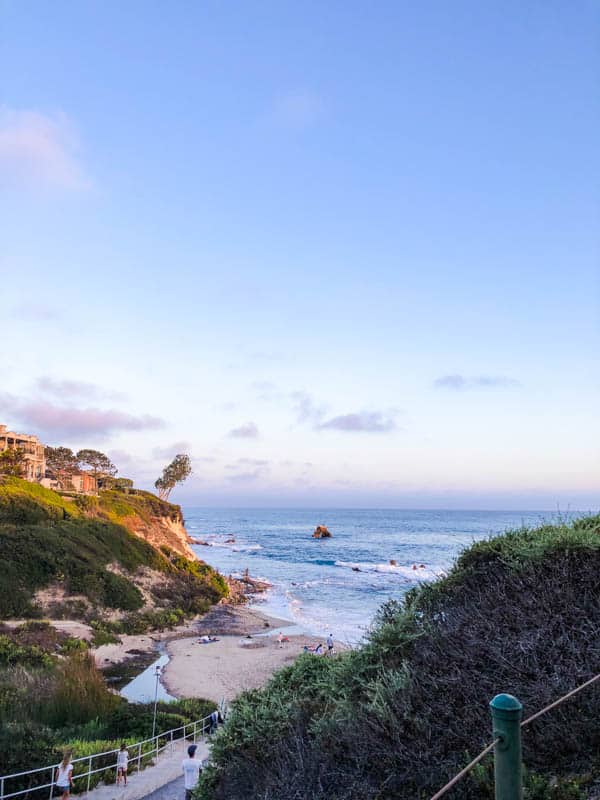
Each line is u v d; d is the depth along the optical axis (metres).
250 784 6.31
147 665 34.97
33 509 54.56
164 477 125.94
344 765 5.31
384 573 85.75
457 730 4.87
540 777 3.91
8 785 12.23
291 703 7.53
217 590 59.28
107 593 46.75
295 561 101.38
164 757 17.14
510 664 5.16
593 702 4.43
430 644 6.25
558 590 5.77
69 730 18.44
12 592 41.12
